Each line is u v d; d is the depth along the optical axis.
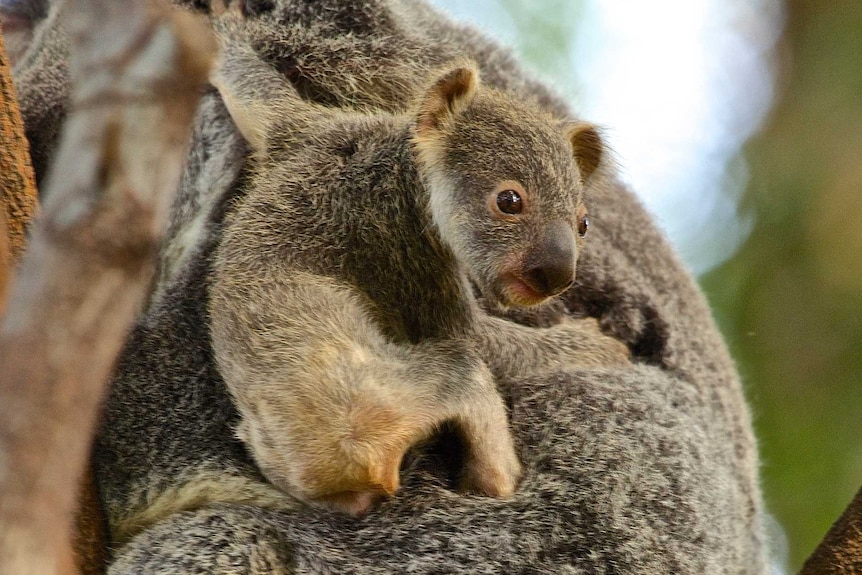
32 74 11.34
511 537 8.74
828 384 15.96
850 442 15.59
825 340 16.12
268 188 8.94
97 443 8.76
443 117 9.22
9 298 4.26
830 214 16.62
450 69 9.73
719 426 11.34
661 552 9.07
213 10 11.88
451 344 8.71
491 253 8.80
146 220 4.30
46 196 4.46
